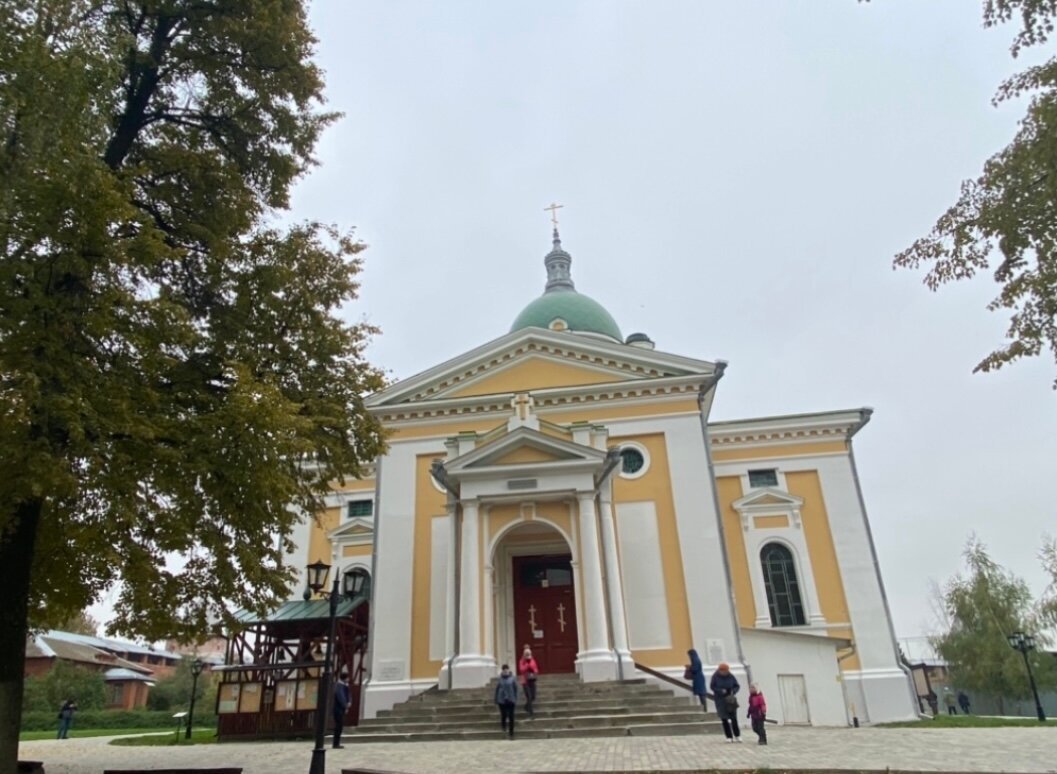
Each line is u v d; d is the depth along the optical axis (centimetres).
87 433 985
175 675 5462
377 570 2427
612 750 1324
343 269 1453
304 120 1529
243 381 1075
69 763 1412
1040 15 855
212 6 1351
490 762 1191
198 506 1071
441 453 2567
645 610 2239
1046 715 3753
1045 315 945
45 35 983
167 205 1365
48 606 1233
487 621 2045
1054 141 860
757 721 1388
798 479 2797
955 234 977
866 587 2586
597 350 2600
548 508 2144
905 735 1535
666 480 2391
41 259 970
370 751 1492
